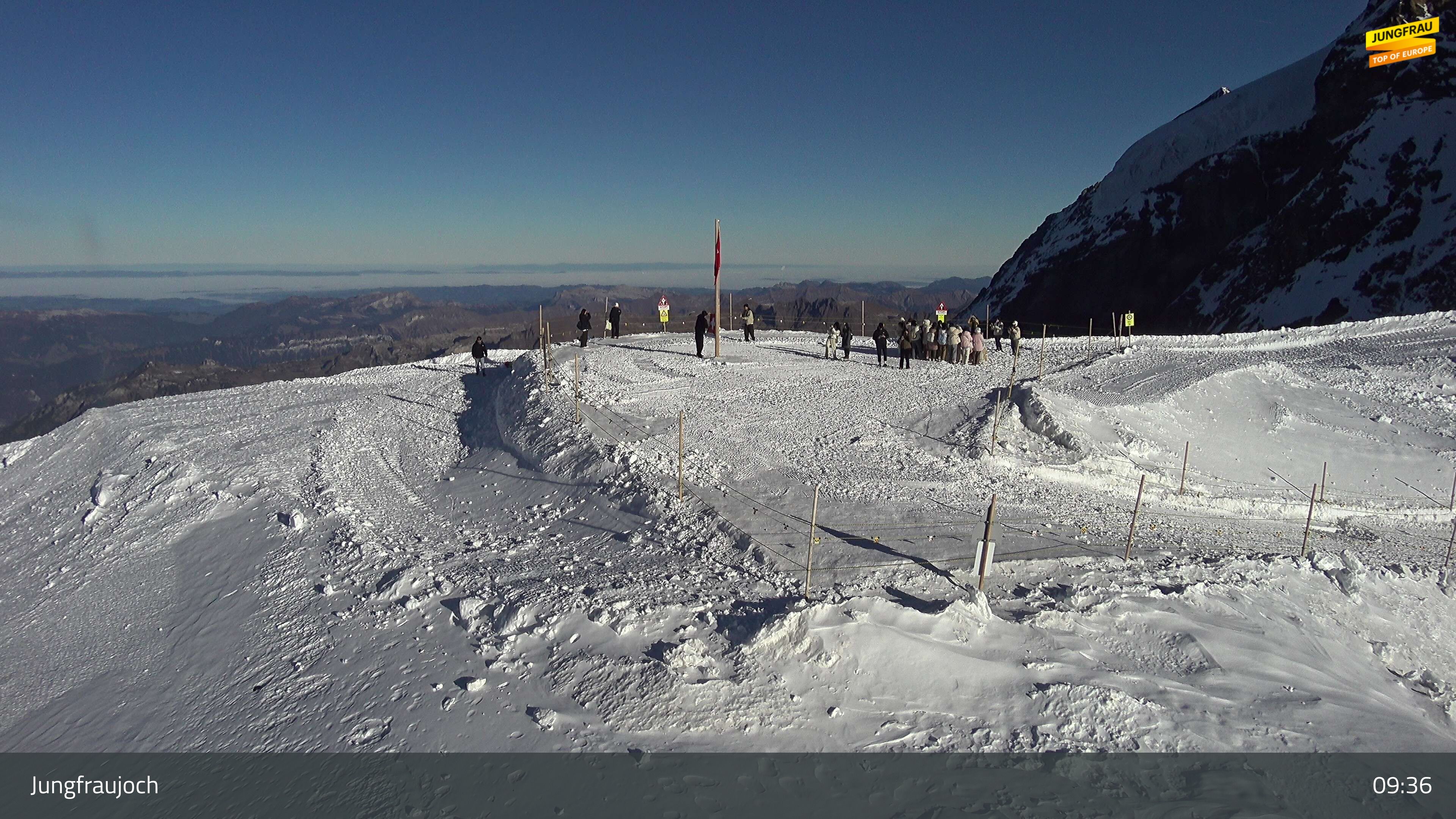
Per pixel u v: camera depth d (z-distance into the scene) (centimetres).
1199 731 672
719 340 2723
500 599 877
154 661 918
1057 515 1252
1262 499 1516
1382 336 2781
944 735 659
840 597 858
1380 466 1781
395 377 2634
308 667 811
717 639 776
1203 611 895
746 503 1198
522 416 1789
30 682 930
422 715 691
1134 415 1872
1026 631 815
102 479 1730
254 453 1784
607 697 696
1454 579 1111
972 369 2394
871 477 1376
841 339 2717
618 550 1074
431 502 1424
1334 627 945
